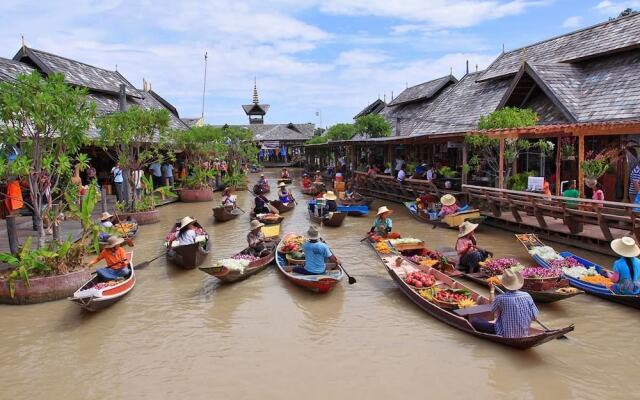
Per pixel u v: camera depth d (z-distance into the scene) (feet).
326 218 61.31
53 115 33.96
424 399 21.84
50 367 25.34
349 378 23.73
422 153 94.02
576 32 72.74
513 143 57.26
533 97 66.80
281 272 39.32
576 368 24.23
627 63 58.13
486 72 88.33
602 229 40.93
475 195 58.29
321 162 170.50
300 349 26.94
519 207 51.21
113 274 35.53
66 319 31.30
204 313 32.35
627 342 26.71
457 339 27.68
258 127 223.92
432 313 30.89
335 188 101.14
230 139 127.75
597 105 55.52
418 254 42.42
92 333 29.37
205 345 27.63
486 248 47.09
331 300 34.32
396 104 128.36
